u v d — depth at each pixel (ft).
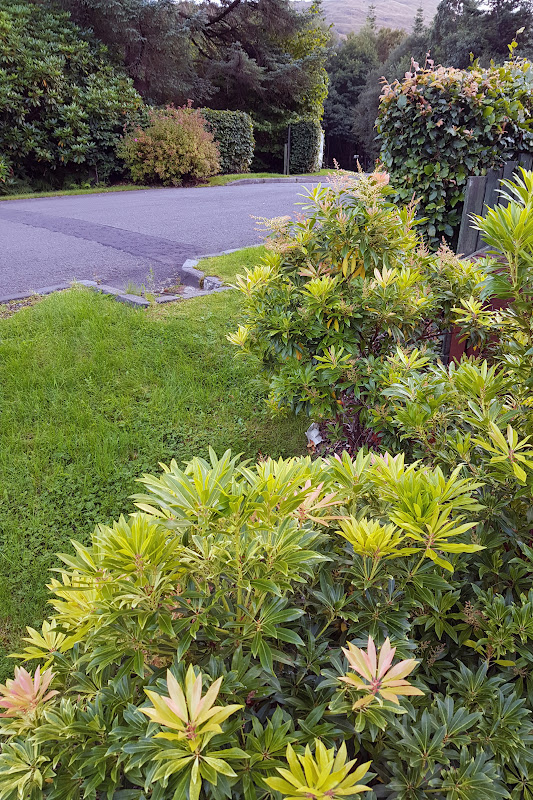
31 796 3.52
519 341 5.28
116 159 50.21
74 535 9.22
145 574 3.69
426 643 4.36
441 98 15.33
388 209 8.93
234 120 60.39
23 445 11.04
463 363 5.95
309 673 4.17
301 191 47.09
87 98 45.44
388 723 3.56
